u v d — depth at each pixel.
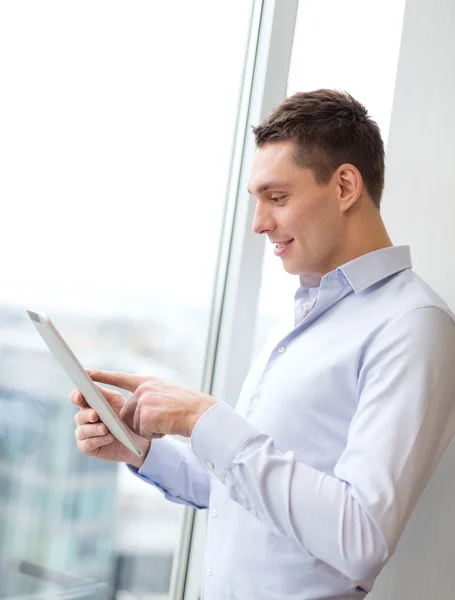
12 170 1.66
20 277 1.70
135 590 1.98
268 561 1.30
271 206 1.37
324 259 1.37
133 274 1.88
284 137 1.34
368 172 1.37
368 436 1.17
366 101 2.09
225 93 2.00
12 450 1.73
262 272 2.04
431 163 1.72
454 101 1.70
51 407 1.78
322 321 1.39
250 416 1.41
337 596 1.27
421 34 1.76
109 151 1.81
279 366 1.39
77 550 1.86
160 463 1.52
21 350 1.72
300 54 2.07
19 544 1.77
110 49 1.79
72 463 1.83
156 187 1.89
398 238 1.76
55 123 1.71
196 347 2.02
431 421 1.19
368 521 1.11
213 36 1.96
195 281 1.99
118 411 1.45
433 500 1.62
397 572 1.64
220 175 2.01
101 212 1.81
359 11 2.10
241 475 1.18
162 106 1.88
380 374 1.21
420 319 1.26
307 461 1.29
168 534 2.01
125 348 1.89
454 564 1.59
